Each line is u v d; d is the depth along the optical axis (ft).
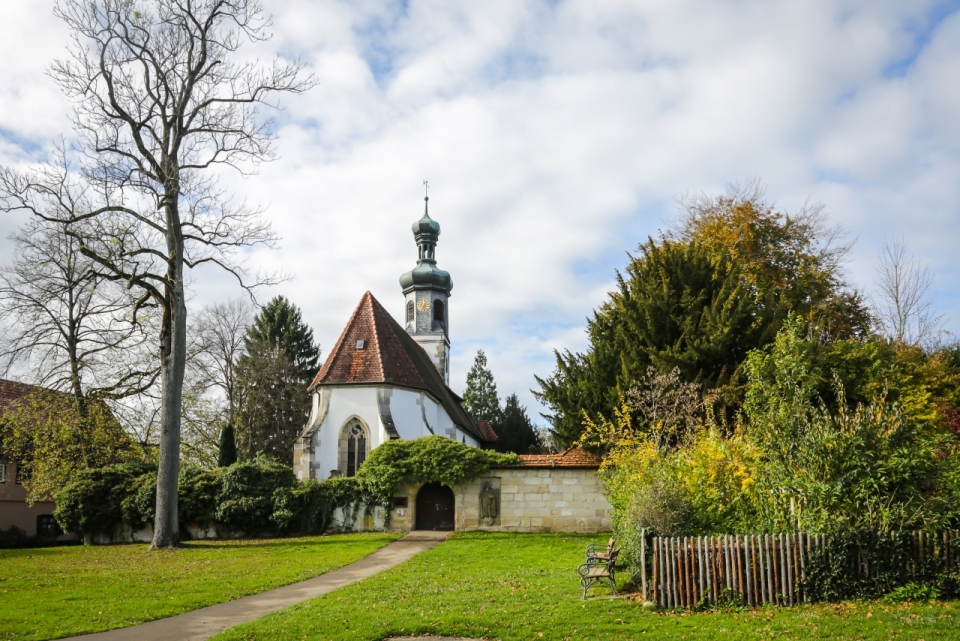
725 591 39.99
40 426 105.91
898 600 37.93
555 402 96.02
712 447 51.96
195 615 44.39
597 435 86.89
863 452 41.57
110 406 111.65
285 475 96.68
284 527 91.91
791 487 42.96
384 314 132.05
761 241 126.21
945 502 40.55
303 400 181.47
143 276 84.43
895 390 78.02
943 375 95.86
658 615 38.60
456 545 78.13
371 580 54.75
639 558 45.27
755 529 45.47
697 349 84.58
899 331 130.93
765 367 47.96
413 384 117.80
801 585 39.40
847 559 39.34
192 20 86.07
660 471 50.72
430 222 194.18
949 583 38.19
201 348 145.18
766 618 36.50
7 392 137.49
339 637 36.19
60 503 96.07
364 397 114.21
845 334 121.08
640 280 95.81
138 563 69.72
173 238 86.12
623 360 86.58
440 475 90.74
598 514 89.10
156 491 87.92
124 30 84.28
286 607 45.83
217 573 61.41
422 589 49.85
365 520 93.76
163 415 84.64
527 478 90.89
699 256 96.68
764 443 45.39
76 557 76.18
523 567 60.18
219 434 133.80
